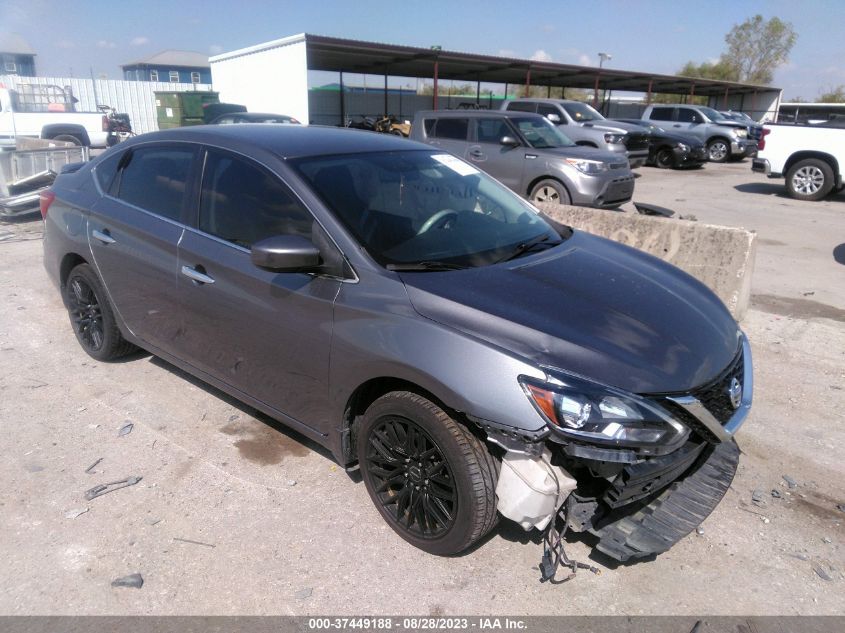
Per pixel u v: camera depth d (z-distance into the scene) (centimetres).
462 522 264
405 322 268
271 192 325
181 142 383
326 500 320
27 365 463
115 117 2078
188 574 271
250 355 335
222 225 344
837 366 495
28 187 990
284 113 2042
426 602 260
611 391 239
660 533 281
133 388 430
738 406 288
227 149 353
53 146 1144
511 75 3086
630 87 3850
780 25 6669
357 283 286
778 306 639
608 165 1051
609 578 276
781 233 1018
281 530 298
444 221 336
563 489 254
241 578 270
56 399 414
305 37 1884
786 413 421
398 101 3562
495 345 250
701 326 292
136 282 393
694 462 288
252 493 324
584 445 236
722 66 7038
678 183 1686
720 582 276
